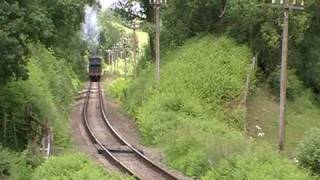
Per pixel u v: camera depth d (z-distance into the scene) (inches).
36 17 986.1
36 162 900.0
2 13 933.2
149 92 1737.2
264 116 1644.9
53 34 1120.2
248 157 863.7
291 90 1839.3
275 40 1765.5
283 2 1165.7
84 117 1812.3
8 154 839.7
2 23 936.3
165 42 2215.8
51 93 1633.9
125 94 2278.5
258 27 1850.4
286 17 1159.0
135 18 2516.0
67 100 2107.5
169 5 2142.0
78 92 3179.1
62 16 1230.3
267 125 1588.3
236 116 1537.9
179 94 1589.6
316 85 1964.8
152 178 917.8
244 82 1690.5
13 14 954.7
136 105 1811.0
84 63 4692.4
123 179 828.6
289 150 1378.0
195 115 1486.2
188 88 1654.8
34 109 1154.0
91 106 2341.3
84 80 4586.6
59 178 761.6
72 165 828.0
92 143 1350.9
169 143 1168.2
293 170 799.1
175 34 2150.6
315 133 912.9
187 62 1817.2
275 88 1825.8
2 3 935.0
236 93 1622.8
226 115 1544.0
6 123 1026.1
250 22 1845.5
